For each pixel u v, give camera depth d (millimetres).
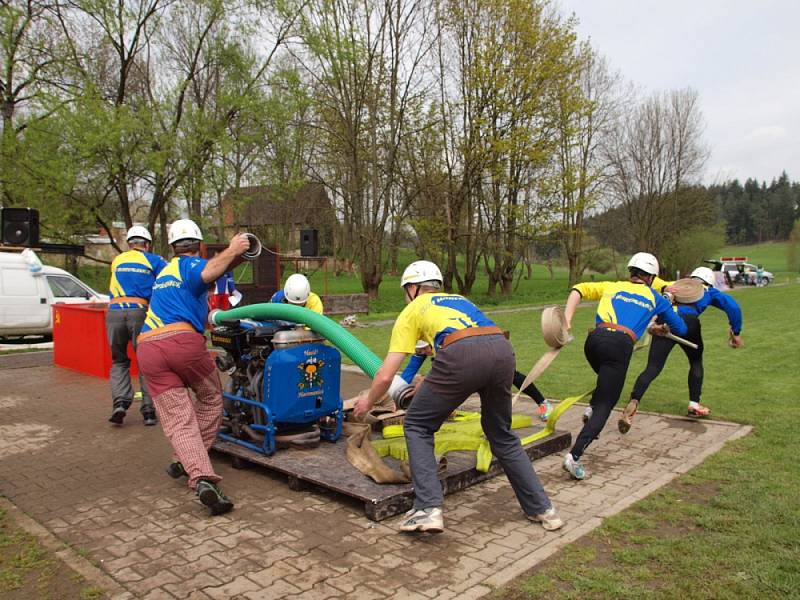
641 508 3984
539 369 4758
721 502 3977
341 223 41781
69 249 16781
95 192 18516
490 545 3492
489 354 3486
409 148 25594
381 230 25609
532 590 2967
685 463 4859
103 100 17750
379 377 3611
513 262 31469
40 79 18531
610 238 46469
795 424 5953
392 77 23766
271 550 3455
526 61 24234
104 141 16625
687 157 43875
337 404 5156
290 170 21297
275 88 20125
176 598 2939
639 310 4805
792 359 10156
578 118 28016
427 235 26469
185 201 19750
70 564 3295
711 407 6789
